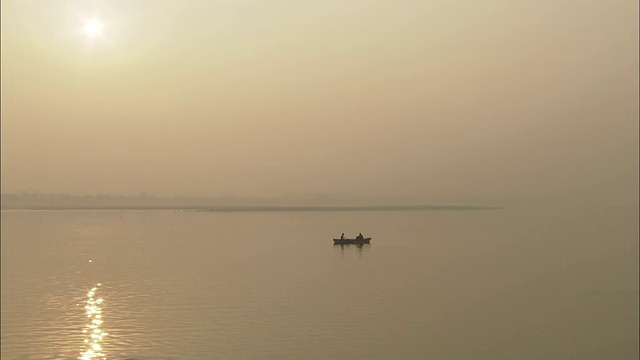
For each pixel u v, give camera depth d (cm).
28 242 17462
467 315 6662
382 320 6438
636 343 5616
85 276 9919
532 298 7644
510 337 5809
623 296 7738
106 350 5416
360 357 5219
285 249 14812
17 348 5481
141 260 12406
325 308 7012
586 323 6334
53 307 7206
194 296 7862
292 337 5778
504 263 11512
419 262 11788
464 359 5191
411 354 5309
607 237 18088
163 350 5403
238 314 6719
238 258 12694
